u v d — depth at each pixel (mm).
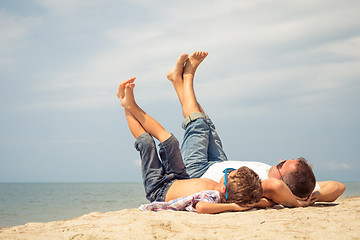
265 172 3533
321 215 2586
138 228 2234
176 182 3457
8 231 2521
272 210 3000
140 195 28328
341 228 2100
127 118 3684
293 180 3229
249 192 3004
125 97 3633
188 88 4582
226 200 3111
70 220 3018
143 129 3635
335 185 3637
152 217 2754
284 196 3133
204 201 3035
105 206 14398
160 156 3588
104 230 2277
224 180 3160
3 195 32812
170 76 4777
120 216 2965
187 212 3061
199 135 4102
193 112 4320
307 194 3262
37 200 21922
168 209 3289
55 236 2203
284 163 3354
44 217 10414
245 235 2047
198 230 2244
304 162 3309
